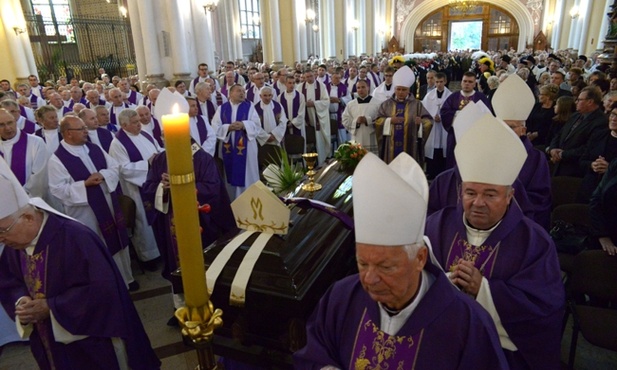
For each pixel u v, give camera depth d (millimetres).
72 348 2057
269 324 1852
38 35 16844
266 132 5980
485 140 1637
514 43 28438
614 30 9930
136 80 10398
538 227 1796
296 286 1747
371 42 25781
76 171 3602
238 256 1929
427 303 1151
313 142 7281
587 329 2320
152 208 3381
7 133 3756
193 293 978
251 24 22891
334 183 2904
